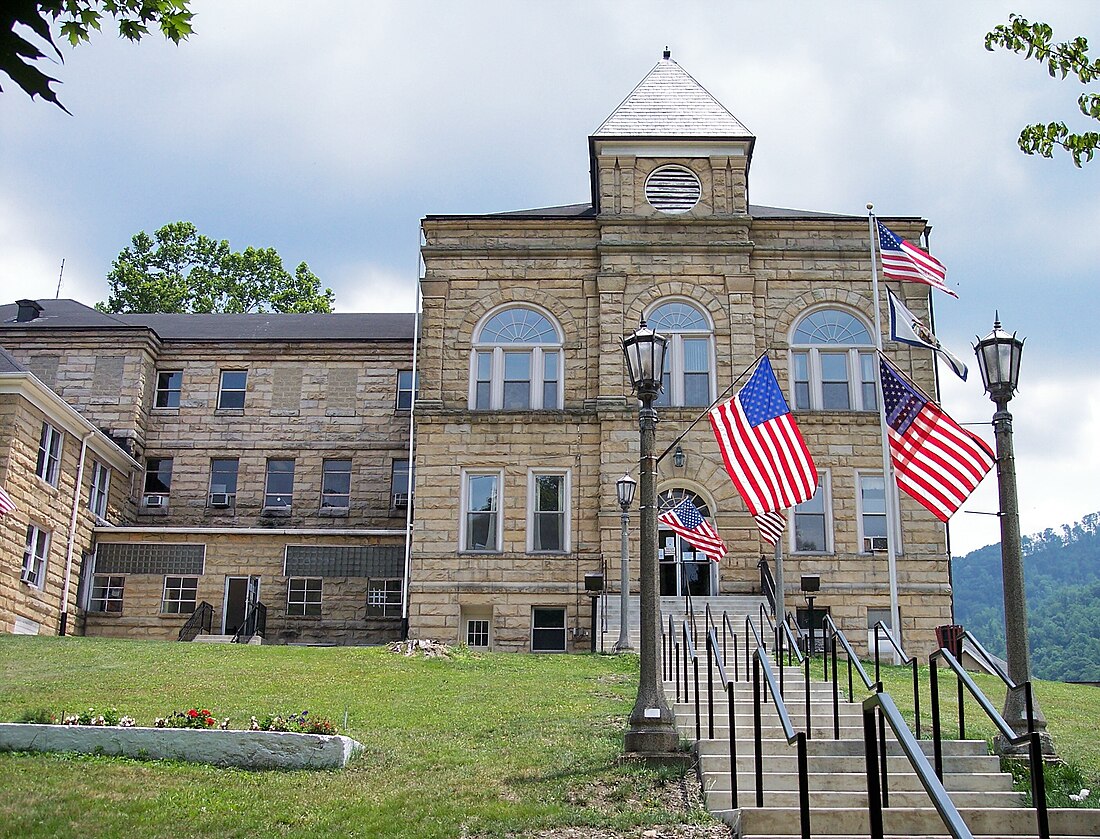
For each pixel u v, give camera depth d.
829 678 22.08
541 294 33.91
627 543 27.14
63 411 34.03
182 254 70.69
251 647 25.16
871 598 30.94
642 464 14.68
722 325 33.19
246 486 41.47
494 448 32.56
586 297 33.81
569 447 32.53
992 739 15.23
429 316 33.72
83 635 36.31
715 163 34.34
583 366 33.25
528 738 15.31
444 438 32.69
